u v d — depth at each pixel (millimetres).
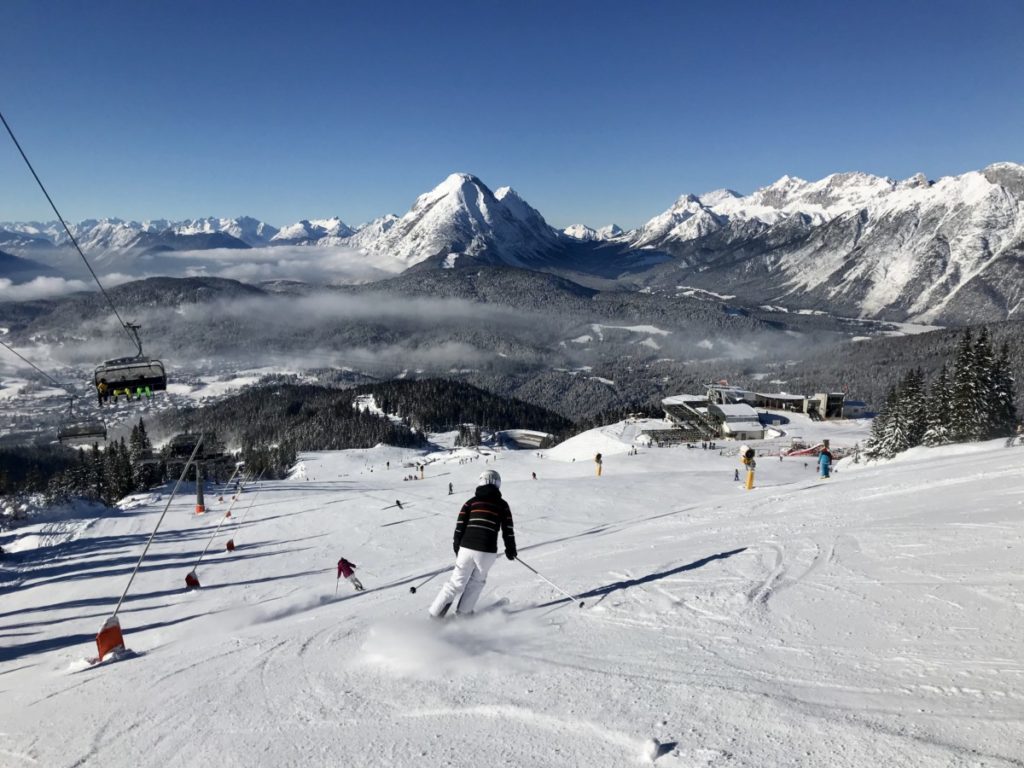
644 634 4277
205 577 18594
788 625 4113
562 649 4152
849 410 108938
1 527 34688
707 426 95875
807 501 11211
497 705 3316
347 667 4273
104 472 71062
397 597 7672
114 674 5090
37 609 16125
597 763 2615
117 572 21031
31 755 3383
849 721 2744
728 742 2664
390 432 148750
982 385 41312
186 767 3008
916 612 4047
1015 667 3088
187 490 53688
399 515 30453
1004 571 4621
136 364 21359
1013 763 2250
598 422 135375
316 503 38000
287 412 182125
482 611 5375
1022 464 11094
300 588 14711
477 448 132375
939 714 2711
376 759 2852
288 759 2947
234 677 4359
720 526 9492
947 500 8422
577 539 12836
